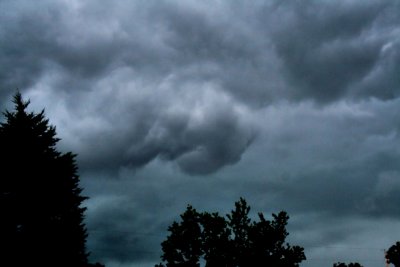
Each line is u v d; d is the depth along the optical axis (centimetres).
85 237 1855
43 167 1762
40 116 1923
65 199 1806
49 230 1695
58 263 1691
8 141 1742
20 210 1684
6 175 1703
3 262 1591
